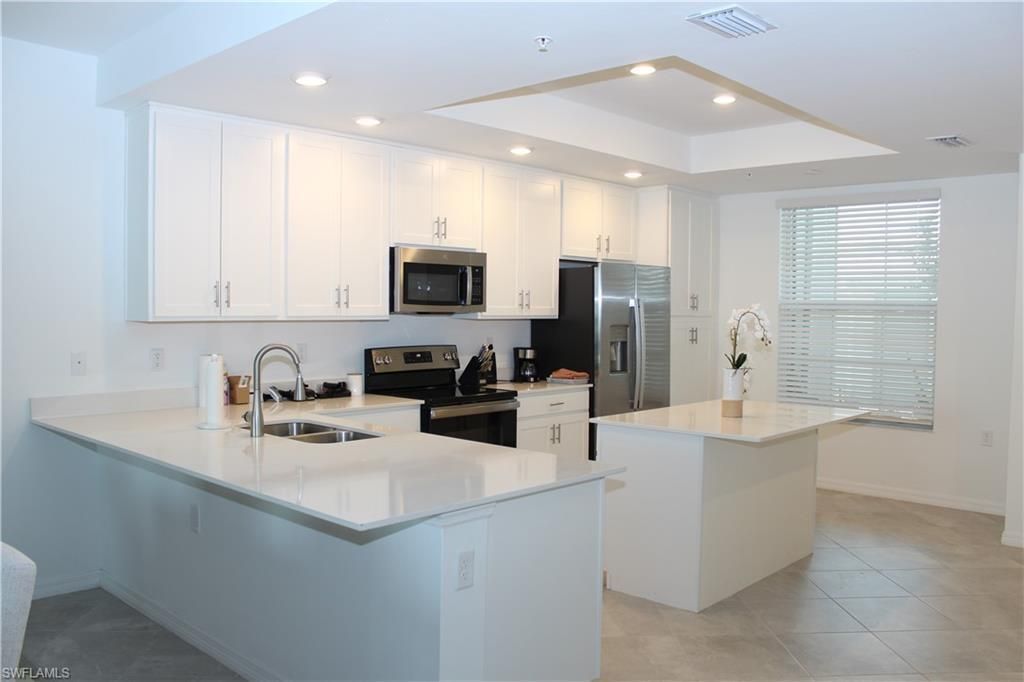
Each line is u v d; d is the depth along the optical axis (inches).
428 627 89.0
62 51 142.3
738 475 153.3
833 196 237.8
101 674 116.0
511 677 98.3
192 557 127.0
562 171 213.9
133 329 153.5
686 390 248.8
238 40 110.0
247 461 107.1
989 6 93.4
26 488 142.8
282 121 156.5
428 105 142.5
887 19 98.0
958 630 136.0
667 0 92.5
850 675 118.9
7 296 138.1
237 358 169.5
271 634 111.9
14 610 61.3
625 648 127.3
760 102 177.6
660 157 205.9
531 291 209.8
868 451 234.8
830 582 159.6
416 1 94.1
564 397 210.1
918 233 225.5
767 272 253.0
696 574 142.8
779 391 252.1
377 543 95.2
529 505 100.2
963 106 138.9
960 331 218.2
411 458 110.6
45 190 141.4
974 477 216.7
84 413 147.0
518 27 102.0
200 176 147.4
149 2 119.7
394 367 193.9
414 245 181.9
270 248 157.5
